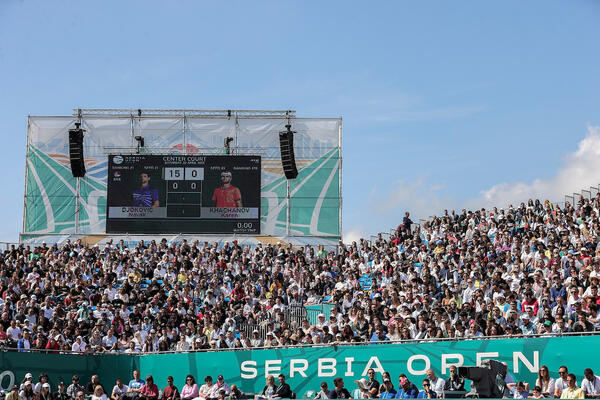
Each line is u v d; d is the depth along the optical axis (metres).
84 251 38.47
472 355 21.89
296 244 43.94
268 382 23.14
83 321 29.48
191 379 24.59
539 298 24.52
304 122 45.53
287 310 30.34
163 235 43.56
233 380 25.36
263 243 43.81
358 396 21.89
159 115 45.22
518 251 31.39
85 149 45.16
